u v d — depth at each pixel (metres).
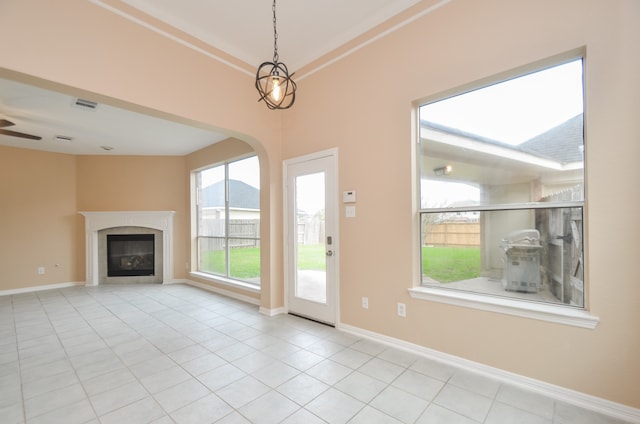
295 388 2.17
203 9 2.69
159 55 2.73
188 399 2.05
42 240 5.68
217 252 5.64
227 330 3.34
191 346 2.93
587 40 1.90
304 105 3.62
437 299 2.53
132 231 6.14
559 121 2.11
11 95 3.27
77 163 6.07
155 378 2.34
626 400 1.80
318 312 3.53
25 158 5.55
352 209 3.13
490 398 2.02
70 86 2.24
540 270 2.20
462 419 1.82
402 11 2.73
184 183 6.28
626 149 1.79
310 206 3.58
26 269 5.50
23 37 2.04
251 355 2.71
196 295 5.06
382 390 2.13
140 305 4.43
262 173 3.92
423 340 2.63
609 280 1.84
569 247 2.07
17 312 4.12
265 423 1.81
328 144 3.36
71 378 2.35
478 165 2.45
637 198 1.77
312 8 2.70
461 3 2.40
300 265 3.75
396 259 2.79
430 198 2.70
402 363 2.51
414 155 2.72
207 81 3.09
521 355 2.14
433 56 2.55
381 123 2.89
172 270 6.12
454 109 2.57
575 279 2.05
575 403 1.94
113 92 2.44
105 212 5.95
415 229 2.72
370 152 2.98
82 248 6.05
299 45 3.28
